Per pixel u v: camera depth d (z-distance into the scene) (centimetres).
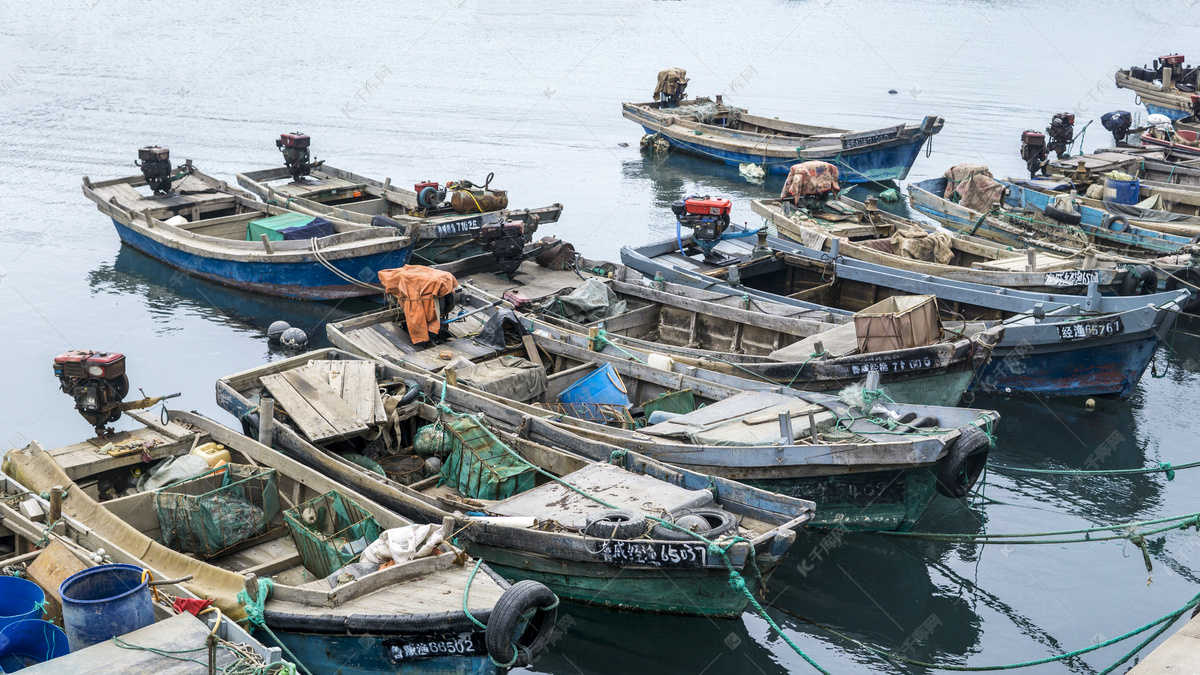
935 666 1152
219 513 1207
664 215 3098
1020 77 5275
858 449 1282
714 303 1856
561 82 5194
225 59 5634
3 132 3891
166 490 1237
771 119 3756
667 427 1427
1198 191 2677
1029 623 1283
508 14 7781
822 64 5741
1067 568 1403
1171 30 6956
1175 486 1625
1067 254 2208
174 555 1110
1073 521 1529
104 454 1330
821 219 2534
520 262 2089
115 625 904
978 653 1223
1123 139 3738
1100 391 1844
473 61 5738
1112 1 8688
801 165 2583
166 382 1911
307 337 2100
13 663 936
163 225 2462
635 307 1998
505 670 1082
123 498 1232
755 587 1155
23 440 1681
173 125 4066
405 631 994
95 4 7850
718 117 3944
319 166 2830
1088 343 1758
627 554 1127
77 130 3950
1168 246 2283
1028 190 2650
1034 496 1599
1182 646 1032
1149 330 1722
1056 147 3416
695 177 3562
